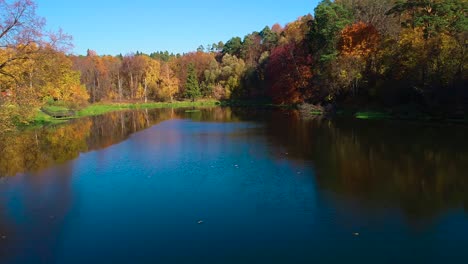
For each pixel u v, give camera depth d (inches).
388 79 1796.3
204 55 4773.6
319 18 2236.7
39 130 1624.0
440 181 681.6
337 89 2055.9
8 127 1202.0
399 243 448.5
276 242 454.6
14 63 1063.0
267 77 3243.1
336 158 887.7
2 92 1191.6
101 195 647.1
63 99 2485.2
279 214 544.1
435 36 1620.3
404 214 535.8
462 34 1464.1
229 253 429.4
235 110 2795.3
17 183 733.3
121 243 459.5
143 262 412.2
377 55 1895.9
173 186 693.3
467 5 1742.1
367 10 2348.7
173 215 547.5
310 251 430.9
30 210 577.9
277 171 784.3
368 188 655.1
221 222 518.6
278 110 2581.2
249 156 943.0
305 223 510.3
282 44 3196.4
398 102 1704.0
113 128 1689.2
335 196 617.0
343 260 410.0
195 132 1448.1
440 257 414.6
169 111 2859.3
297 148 1031.6
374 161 844.6
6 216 555.5
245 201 602.5
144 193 655.1
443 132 1194.6
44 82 1224.2
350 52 2010.3
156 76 4173.2
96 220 533.3
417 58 1572.3
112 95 4005.9
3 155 1035.3
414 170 758.5
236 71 4005.9
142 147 1122.0
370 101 1888.5
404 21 2127.2
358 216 531.2
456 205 566.3
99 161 925.8
